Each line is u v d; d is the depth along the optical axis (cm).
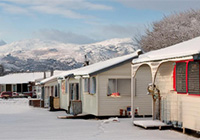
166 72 1481
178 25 4269
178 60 1244
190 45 1351
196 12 4422
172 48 1513
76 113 2361
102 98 2053
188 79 1294
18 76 7838
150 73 2116
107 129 1477
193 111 1256
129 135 1285
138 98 2091
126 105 2072
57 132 1402
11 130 1493
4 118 2159
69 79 2738
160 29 4578
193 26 4031
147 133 1330
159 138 1209
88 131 1423
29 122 1866
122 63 2077
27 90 7575
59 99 3005
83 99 2350
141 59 1521
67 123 1781
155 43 4522
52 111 2914
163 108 1499
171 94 1428
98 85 2052
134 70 1612
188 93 1298
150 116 2092
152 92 1521
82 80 2383
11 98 6328
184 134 1299
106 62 2455
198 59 1134
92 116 2141
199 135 1261
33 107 3606
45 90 3606
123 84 2083
